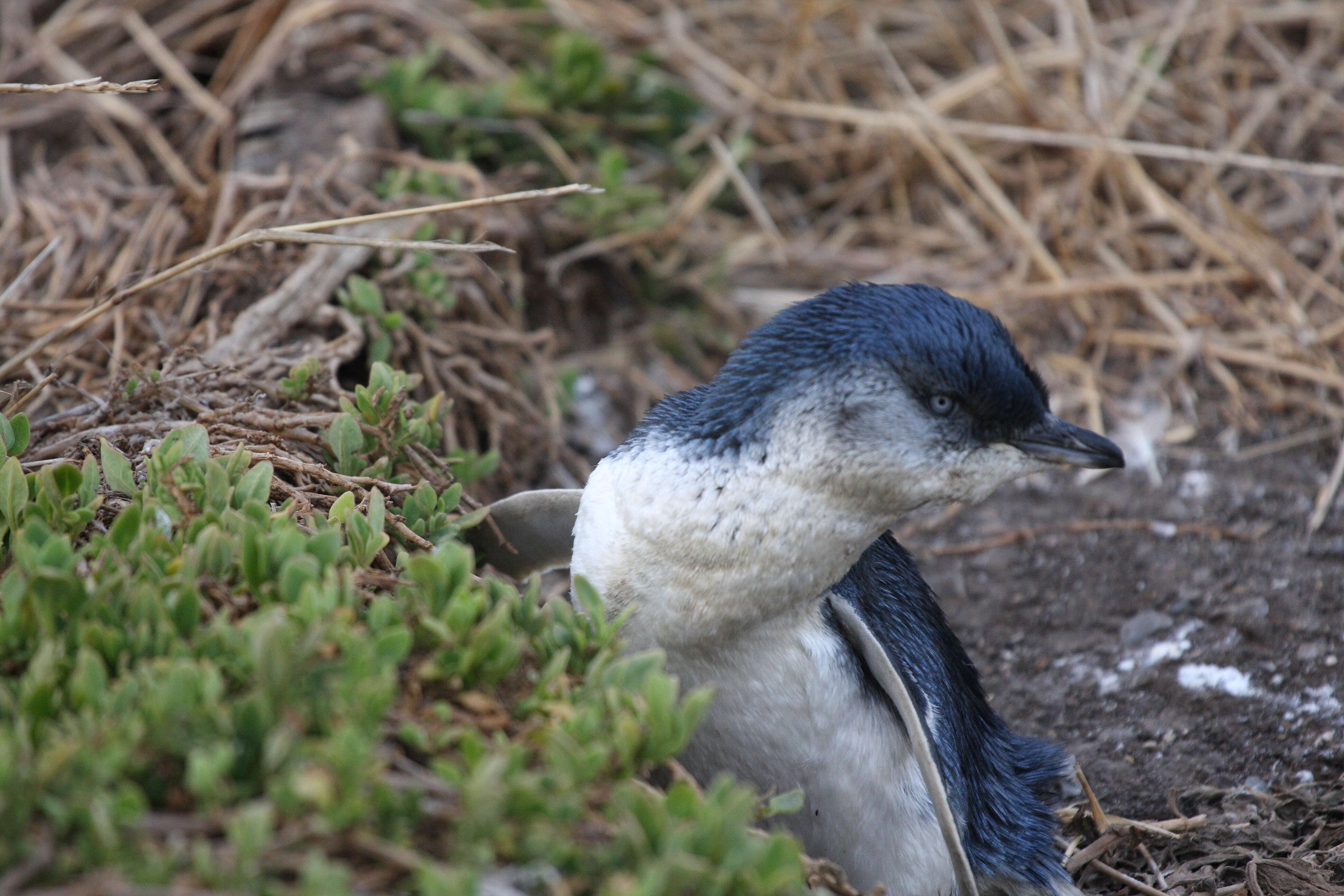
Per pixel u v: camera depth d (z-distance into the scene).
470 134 12.16
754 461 5.88
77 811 4.00
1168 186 13.20
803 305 6.24
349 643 4.59
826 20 14.77
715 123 13.38
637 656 5.58
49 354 8.75
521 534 7.26
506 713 4.89
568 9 13.59
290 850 4.08
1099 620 9.40
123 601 4.95
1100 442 6.14
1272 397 11.32
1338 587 9.41
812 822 6.17
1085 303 12.23
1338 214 12.66
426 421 7.53
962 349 5.92
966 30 14.72
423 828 4.33
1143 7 14.74
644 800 4.37
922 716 6.18
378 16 13.05
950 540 10.37
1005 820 6.91
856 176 13.78
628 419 11.07
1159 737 8.35
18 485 5.64
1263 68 14.08
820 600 6.25
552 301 11.48
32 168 11.82
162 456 5.95
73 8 13.01
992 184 13.16
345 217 9.88
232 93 12.16
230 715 4.32
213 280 9.27
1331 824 7.41
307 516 6.22
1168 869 7.22
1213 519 10.21
